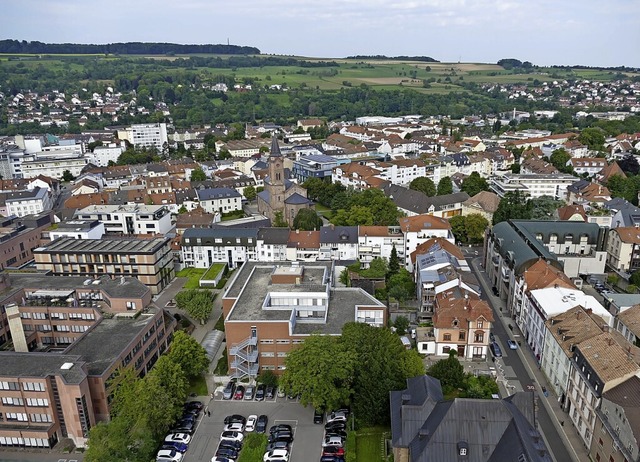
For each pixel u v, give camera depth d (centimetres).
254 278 13362
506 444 7156
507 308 14200
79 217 19988
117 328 11100
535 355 11662
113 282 12750
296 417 9994
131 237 18100
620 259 16512
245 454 8912
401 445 7738
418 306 14100
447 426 7419
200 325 13725
